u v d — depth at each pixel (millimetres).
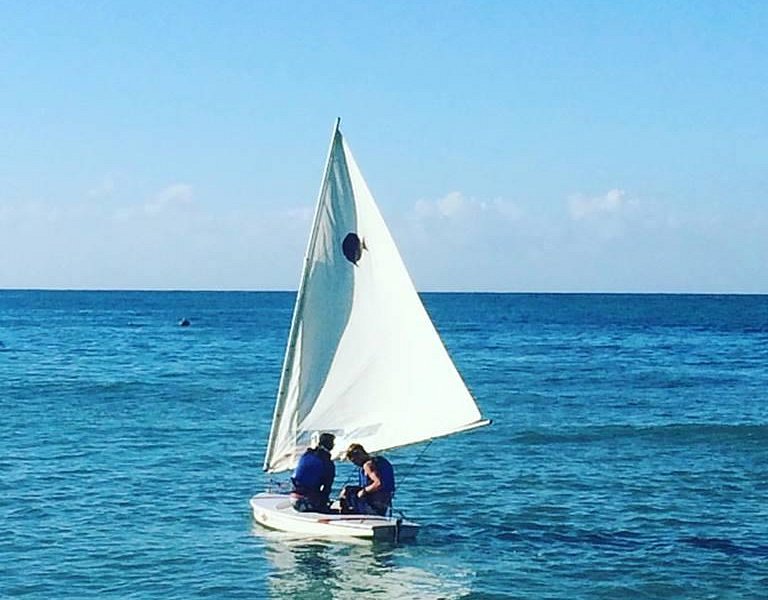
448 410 21172
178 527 23047
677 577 19672
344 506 22094
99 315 175875
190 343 98188
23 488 27453
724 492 28062
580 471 31188
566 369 70625
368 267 21594
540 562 20609
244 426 40562
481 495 27312
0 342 97375
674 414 45969
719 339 109688
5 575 19328
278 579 19094
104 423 41125
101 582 18922
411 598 18234
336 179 21609
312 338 21844
